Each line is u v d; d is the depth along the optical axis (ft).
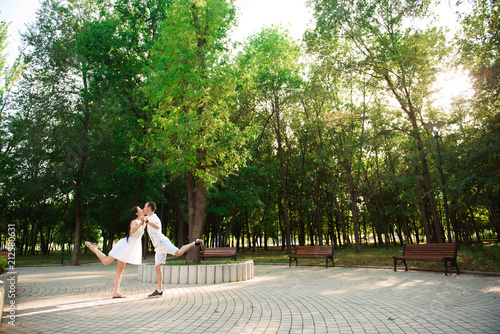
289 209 128.16
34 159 73.15
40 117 70.23
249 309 19.53
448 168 47.55
